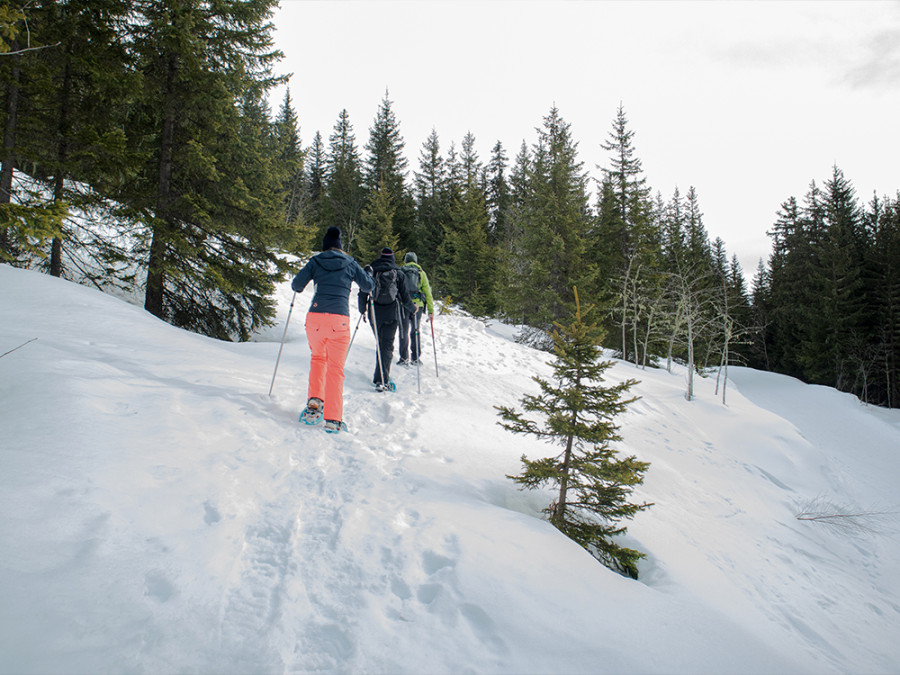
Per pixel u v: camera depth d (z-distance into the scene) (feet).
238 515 8.85
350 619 6.64
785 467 32.07
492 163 155.43
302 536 8.57
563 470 12.03
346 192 126.62
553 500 12.82
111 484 8.52
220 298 35.47
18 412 10.15
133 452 9.86
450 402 19.79
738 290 159.33
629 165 86.74
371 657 5.99
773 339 135.95
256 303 34.91
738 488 24.94
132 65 29.63
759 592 13.35
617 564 11.65
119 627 5.64
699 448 29.40
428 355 29.17
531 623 6.88
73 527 7.14
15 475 7.91
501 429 17.90
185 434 11.37
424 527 9.23
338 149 153.69
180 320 34.40
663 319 64.49
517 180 136.46
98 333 18.01
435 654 6.15
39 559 6.33
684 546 13.85
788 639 10.29
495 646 6.40
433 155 142.00
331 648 6.09
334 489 10.53
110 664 5.11
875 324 109.60
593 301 67.31
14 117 25.76
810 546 20.80
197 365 17.37
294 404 15.67
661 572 10.98
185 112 30.83
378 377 19.76
